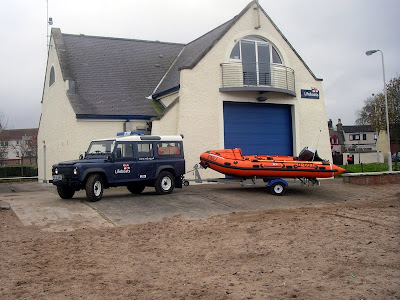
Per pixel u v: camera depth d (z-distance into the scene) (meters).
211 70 18.56
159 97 20.02
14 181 30.06
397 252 7.37
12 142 72.81
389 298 5.39
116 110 18.53
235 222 10.45
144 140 14.04
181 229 9.77
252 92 19.45
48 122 23.72
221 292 5.79
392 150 51.53
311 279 6.21
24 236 9.08
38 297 5.71
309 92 21.41
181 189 16.12
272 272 6.61
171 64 23.09
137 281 6.34
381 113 46.66
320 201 14.26
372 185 18.22
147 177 13.97
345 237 8.51
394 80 36.56
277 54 20.62
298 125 20.86
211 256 7.61
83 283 6.26
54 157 21.89
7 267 7.02
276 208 12.78
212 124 18.44
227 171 15.21
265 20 20.12
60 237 9.02
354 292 5.62
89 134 17.78
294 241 8.36
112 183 13.36
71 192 13.65
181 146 14.96
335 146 75.19
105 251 8.01
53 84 22.11
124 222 10.53
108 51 22.41
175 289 5.96
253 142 19.78
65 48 21.34
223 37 18.97
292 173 15.23
